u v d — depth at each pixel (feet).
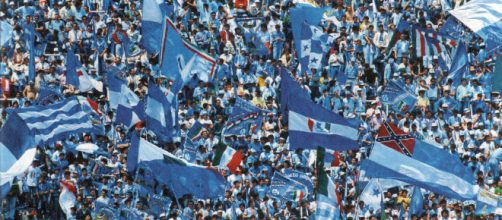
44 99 241.55
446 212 210.79
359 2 266.77
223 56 252.83
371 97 251.39
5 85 245.45
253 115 230.89
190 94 242.37
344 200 217.56
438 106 245.86
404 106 241.14
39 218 218.59
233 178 216.74
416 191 209.67
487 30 256.32
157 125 223.30
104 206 212.43
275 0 265.34
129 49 253.03
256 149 227.20
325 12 264.31
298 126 196.03
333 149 196.75
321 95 248.11
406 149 186.19
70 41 257.96
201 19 262.26
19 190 215.31
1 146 187.32
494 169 230.89
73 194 215.31
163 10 250.98
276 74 251.60
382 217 202.28
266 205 214.07
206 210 211.82
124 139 230.27
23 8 260.21
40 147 221.05
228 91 244.01
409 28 256.32
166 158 200.64
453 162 185.57
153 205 210.18
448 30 264.11
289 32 261.85
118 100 234.17
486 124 241.55
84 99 226.58
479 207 207.21
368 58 255.70
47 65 249.75
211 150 229.86
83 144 222.07
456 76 249.75
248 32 257.96
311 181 212.84
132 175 213.46
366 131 237.25
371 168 187.32
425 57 254.88
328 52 252.62
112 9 263.29
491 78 250.57
